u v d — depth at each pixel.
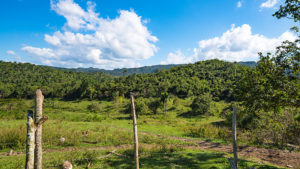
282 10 9.28
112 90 100.12
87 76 198.12
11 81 144.38
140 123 34.28
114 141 15.62
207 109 53.06
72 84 130.00
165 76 135.12
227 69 136.25
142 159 10.31
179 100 76.94
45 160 9.59
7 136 13.48
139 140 16.55
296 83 8.83
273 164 10.30
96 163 9.54
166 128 27.27
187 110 60.25
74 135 15.80
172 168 8.57
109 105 79.69
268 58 9.86
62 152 11.91
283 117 12.99
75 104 88.62
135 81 127.75
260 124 15.77
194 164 9.30
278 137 14.41
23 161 9.46
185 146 15.05
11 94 110.25
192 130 22.58
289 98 8.58
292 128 13.23
